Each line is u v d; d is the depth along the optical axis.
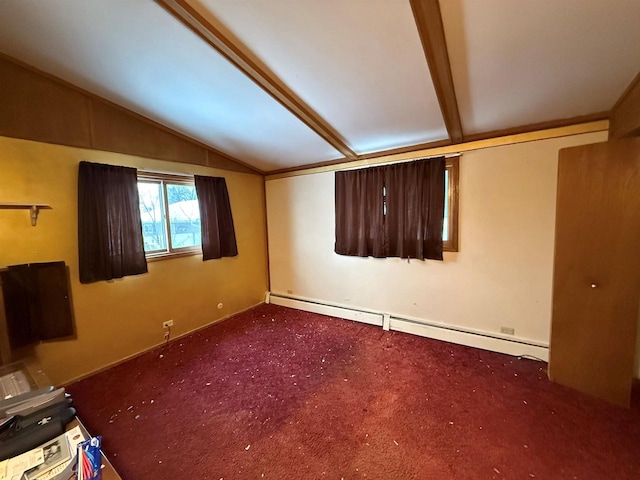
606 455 1.59
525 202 2.57
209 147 3.52
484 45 1.59
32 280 2.21
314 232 4.00
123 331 2.80
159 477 1.54
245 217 4.14
